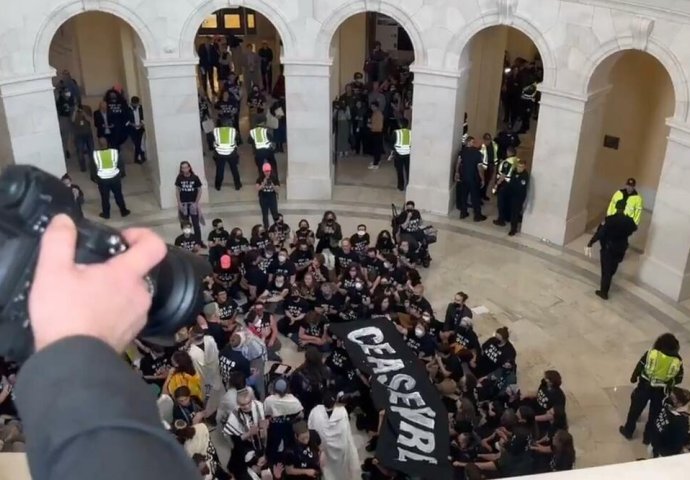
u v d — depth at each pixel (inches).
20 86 519.5
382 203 614.2
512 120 751.7
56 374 30.6
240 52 839.1
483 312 481.7
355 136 692.1
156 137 575.2
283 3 551.8
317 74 572.1
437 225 579.8
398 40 805.2
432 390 347.6
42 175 39.6
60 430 28.9
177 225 579.5
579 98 499.5
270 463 326.6
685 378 425.1
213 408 387.2
